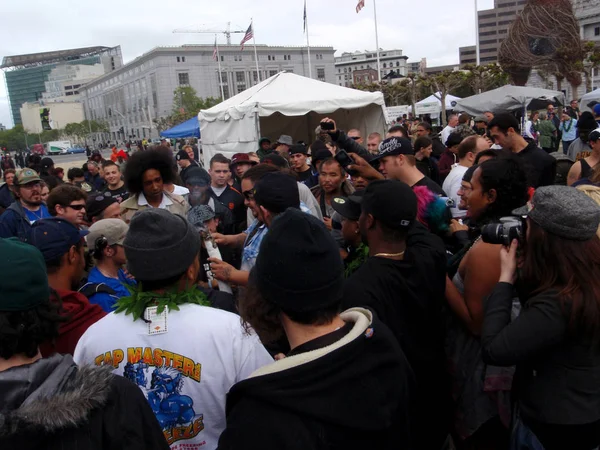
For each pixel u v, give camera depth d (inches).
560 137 669.3
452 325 102.4
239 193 222.7
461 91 1665.8
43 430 47.0
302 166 267.3
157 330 69.3
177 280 73.0
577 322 67.9
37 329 52.6
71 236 98.1
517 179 96.5
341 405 48.3
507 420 94.3
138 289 72.7
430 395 91.4
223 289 118.3
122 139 4827.8
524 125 673.6
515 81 1273.4
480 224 100.7
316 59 4065.0
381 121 455.8
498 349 71.0
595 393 70.3
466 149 200.8
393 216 88.1
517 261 79.9
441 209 122.3
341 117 499.8
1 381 49.4
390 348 54.9
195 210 145.9
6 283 50.9
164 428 69.9
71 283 101.4
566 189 72.0
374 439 50.8
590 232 68.8
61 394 48.5
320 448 46.9
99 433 50.5
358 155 138.6
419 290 88.0
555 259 70.0
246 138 412.8
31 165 497.0
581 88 1724.9
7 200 288.5
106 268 113.8
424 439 91.5
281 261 52.1
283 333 57.6
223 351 70.0
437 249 94.7
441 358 94.7
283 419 47.2
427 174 261.4
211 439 71.9
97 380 51.1
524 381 76.2
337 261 53.9
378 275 86.4
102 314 90.8
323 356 49.0
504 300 77.7
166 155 181.5
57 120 5944.9
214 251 120.2
